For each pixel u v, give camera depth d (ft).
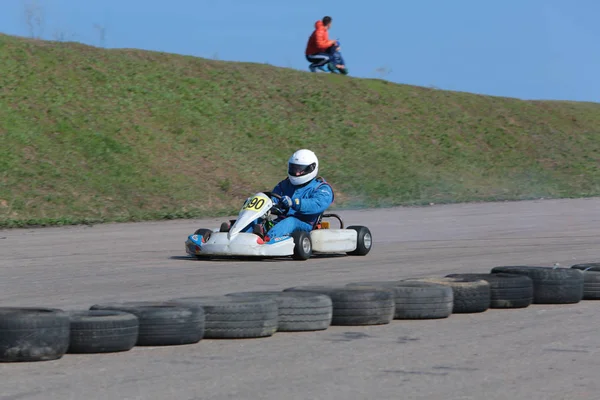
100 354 43.11
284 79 277.85
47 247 108.78
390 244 112.68
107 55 243.81
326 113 263.29
